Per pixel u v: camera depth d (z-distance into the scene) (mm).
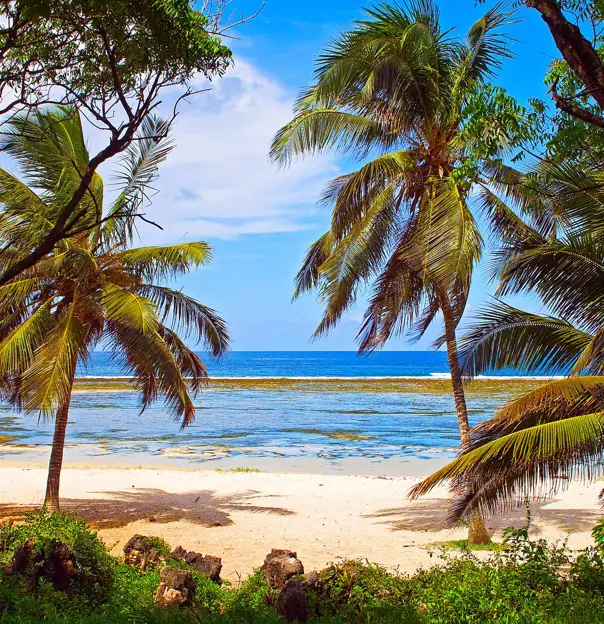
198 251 12984
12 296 12328
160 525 13844
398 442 29781
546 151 6078
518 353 8969
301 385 71562
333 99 12508
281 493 17531
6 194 11891
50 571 6492
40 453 26203
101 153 4551
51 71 4746
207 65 4570
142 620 5781
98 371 106750
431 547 12148
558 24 4922
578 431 7500
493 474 8555
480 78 12391
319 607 6477
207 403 50406
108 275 13336
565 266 8156
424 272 11000
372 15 12031
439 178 12250
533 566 7000
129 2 4230
